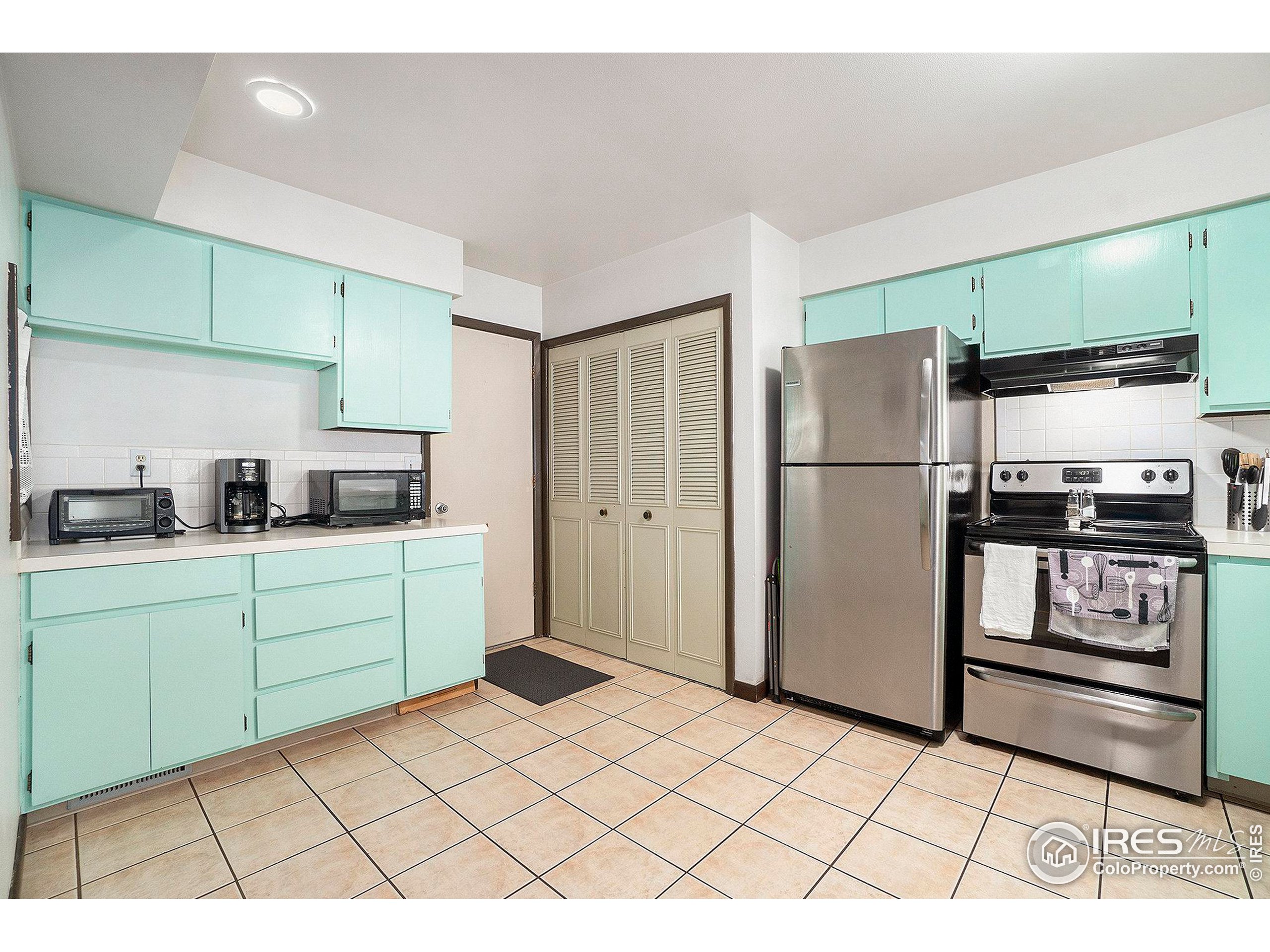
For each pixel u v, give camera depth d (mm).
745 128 2203
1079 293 2498
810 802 2039
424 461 3457
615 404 3656
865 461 2594
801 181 2623
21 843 1762
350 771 2252
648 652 3471
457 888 1617
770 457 3055
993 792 2096
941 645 2434
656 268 3381
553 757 2365
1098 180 2418
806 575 2783
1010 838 1831
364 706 2568
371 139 2254
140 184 2008
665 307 3342
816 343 3115
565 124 2168
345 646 2508
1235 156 2150
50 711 1848
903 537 2496
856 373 2619
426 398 3150
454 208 2875
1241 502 2324
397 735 2561
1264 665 1938
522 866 1710
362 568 2559
